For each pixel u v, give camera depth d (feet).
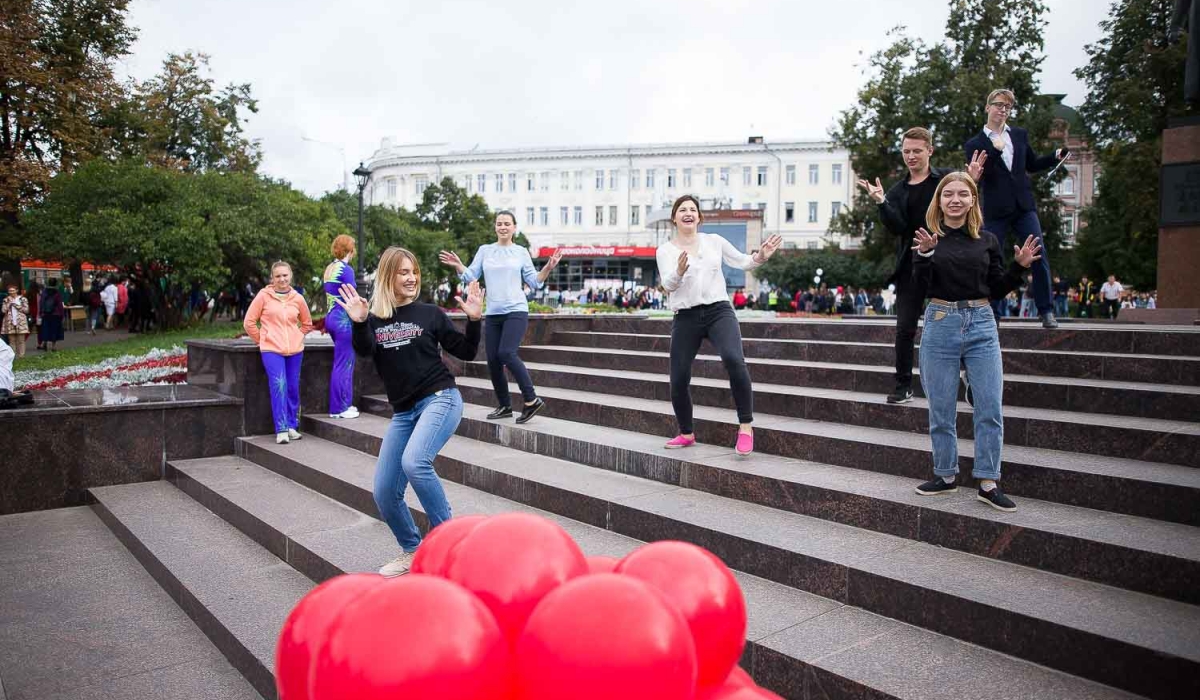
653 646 4.51
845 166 226.38
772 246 15.69
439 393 12.50
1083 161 183.01
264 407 24.56
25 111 73.61
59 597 14.87
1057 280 86.84
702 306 15.93
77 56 78.43
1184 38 70.95
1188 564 9.04
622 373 23.90
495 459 18.03
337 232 93.45
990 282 11.85
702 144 236.43
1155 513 10.78
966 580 9.93
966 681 8.32
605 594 4.75
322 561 13.88
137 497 20.68
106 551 17.65
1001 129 19.43
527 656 4.62
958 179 11.91
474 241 170.60
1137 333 17.43
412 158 258.57
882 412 15.94
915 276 12.32
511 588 5.27
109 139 82.84
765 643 9.29
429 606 4.65
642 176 242.37
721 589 5.65
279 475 20.98
